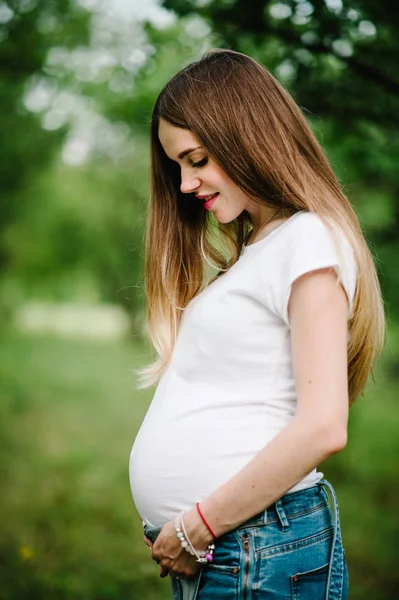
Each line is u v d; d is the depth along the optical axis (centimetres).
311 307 160
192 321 178
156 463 177
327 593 170
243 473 161
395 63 360
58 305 3716
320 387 157
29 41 536
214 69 181
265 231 181
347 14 340
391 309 581
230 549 165
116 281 2517
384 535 541
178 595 180
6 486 666
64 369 1772
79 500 614
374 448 898
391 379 1227
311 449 155
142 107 487
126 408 1238
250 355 171
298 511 169
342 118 399
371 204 518
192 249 215
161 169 212
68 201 2103
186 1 353
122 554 465
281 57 371
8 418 1061
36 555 457
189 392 177
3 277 2197
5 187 1323
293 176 174
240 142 175
